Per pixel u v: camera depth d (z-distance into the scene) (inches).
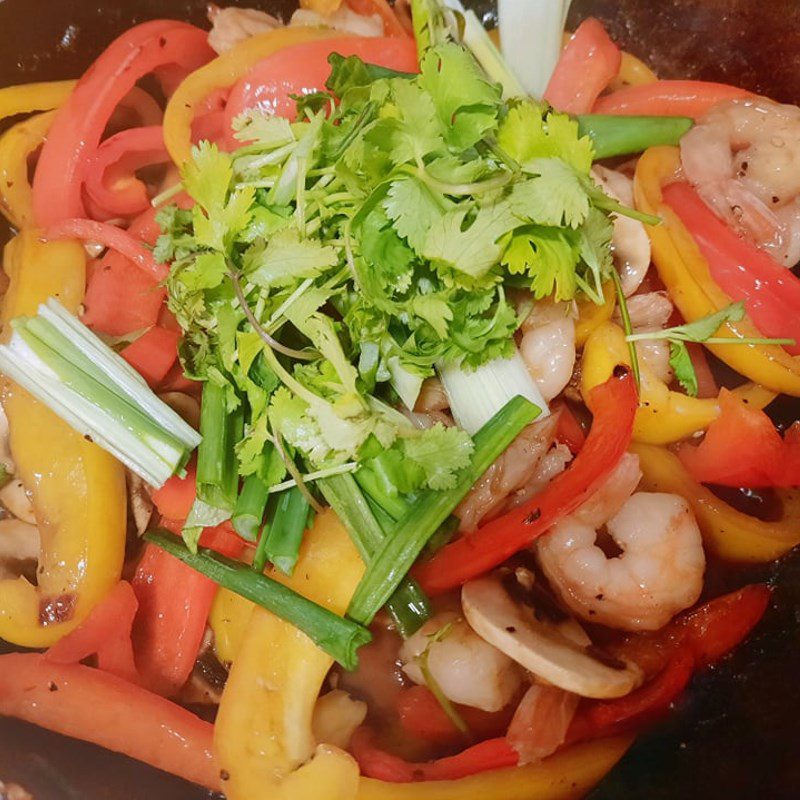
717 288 9.5
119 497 9.0
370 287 7.7
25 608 8.7
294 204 8.2
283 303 7.9
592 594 8.4
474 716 8.6
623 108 10.7
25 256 9.9
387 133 7.5
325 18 11.0
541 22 10.6
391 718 8.8
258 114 8.5
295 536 8.2
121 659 8.6
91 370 8.8
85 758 8.5
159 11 11.7
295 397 7.9
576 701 8.3
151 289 9.5
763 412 9.7
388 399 8.7
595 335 9.3
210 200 7.9
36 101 10.6
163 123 10.3
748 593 8.9
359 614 8.1
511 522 8.4
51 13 11.0
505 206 7.6
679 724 8.7
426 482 8.0
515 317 8.4
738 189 9.8
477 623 8.2
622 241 9.5
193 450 8.9
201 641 9.0
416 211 7.5
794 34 10.7
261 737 8.1
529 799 8.2
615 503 8.6
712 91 10.6
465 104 7.5
